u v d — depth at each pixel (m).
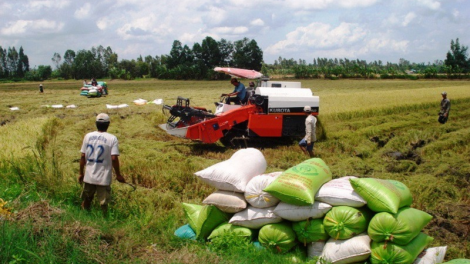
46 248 3.99
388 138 13.51
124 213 6.29
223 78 93.69
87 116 19.30
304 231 4.73
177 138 14.22
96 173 5.79
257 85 13.38
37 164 7.54
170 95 36.41
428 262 4.49
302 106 12.18
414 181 8.37
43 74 112.06
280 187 4.68
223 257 4.52
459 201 7.52
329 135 13.53
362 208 4.57
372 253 4.34
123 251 4.35
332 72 82.69
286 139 13.16
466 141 12.80
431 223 6.38
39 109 24.14
